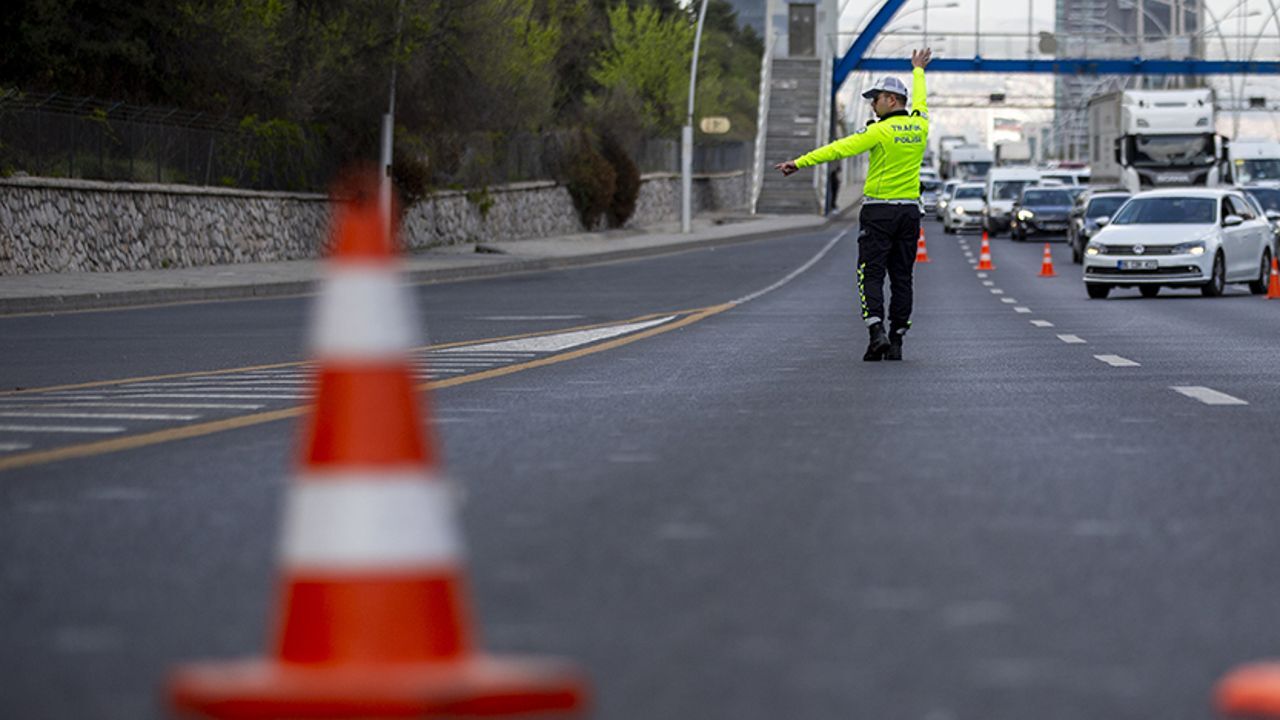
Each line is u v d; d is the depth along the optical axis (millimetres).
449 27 112000
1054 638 12102
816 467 20969
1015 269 108938
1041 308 66188
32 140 83625
